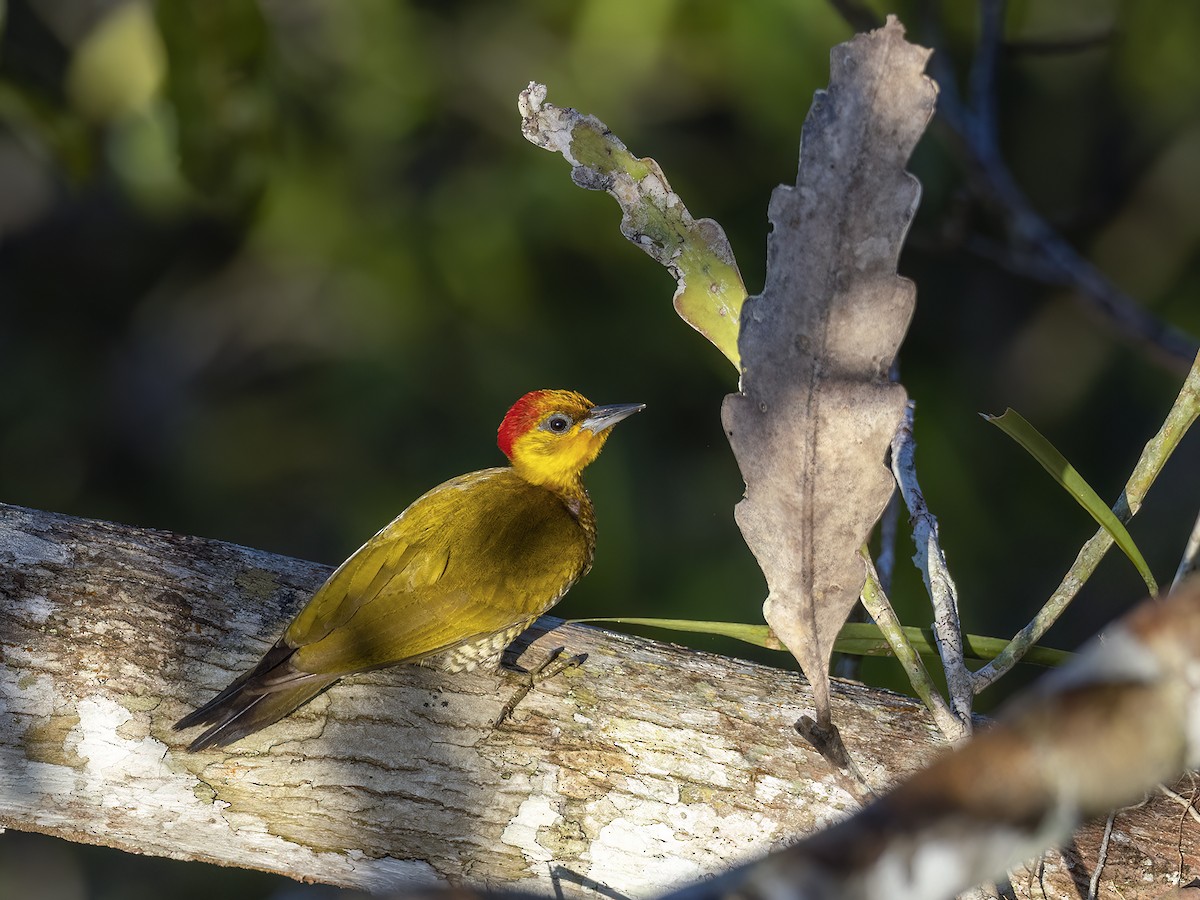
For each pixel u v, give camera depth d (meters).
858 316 4.20
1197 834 5.55
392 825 5.83
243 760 5.83
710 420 14.09
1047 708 1.67
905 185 4.08
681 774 5.84
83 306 16.73
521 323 14.12
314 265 15.67
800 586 4.46
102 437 16.06
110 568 6.15
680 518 13.65
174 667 5.99
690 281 4.91
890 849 1.62
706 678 6.17
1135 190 16.03
